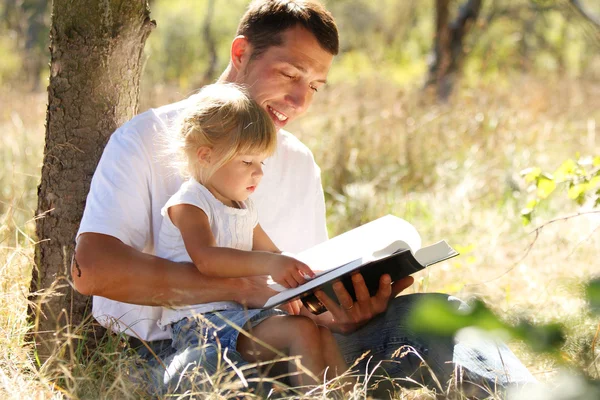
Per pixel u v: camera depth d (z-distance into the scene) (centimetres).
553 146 950
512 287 554
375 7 2427
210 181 333
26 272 420
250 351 313
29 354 365
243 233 339
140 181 341
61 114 374
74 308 374
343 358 327
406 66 2130
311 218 397
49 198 379
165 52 2114
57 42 373
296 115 384
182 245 334
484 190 795
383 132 917
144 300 325
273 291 331
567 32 1786
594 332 247
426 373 326
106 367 335
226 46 2333
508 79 1419
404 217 721
